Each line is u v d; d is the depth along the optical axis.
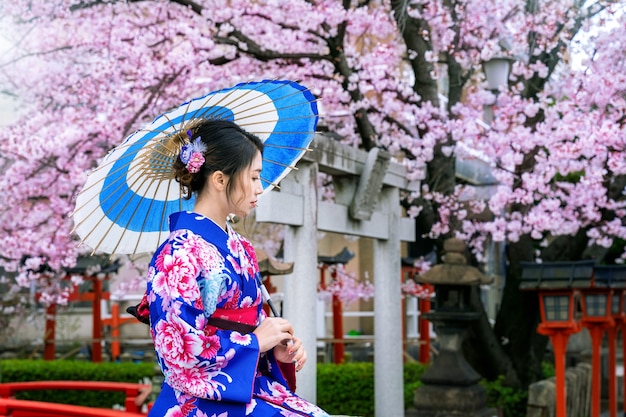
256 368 2.26
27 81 8.98
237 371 2.16
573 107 7.96
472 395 8.02
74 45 8.91
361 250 16.23
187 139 2.40
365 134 9.34
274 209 5.53
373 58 8.95
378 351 7.61
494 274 16.02
